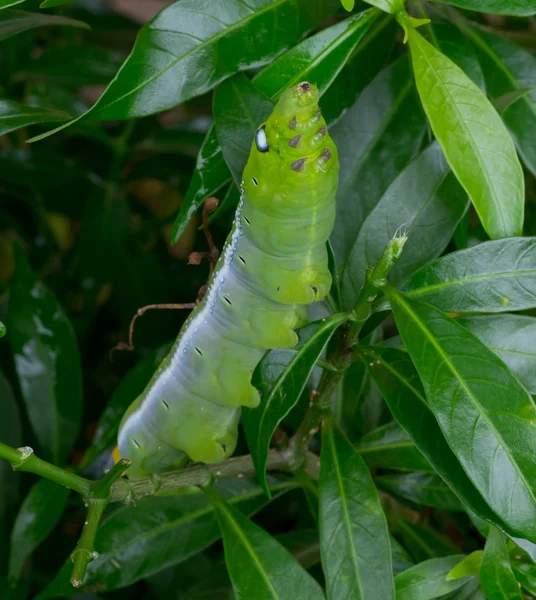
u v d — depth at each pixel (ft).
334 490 1.25
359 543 1.23
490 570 1.22
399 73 1.35
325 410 1.29
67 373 1.47
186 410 1.29
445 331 1.19
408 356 1.24
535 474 1.16
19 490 1.51
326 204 1.18
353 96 1.33
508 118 1.34
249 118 1.25
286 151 1.15
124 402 1.45
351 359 1.26
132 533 1.33
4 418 1.47
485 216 1.24
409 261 1.28
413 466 1.31
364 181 1.35
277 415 1.22
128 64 1.22
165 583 1.46
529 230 1.45
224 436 1.31
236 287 1.24
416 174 1.28
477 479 1.17
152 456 1.33
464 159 1.24
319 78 1.26
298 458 1.33
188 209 1.27
